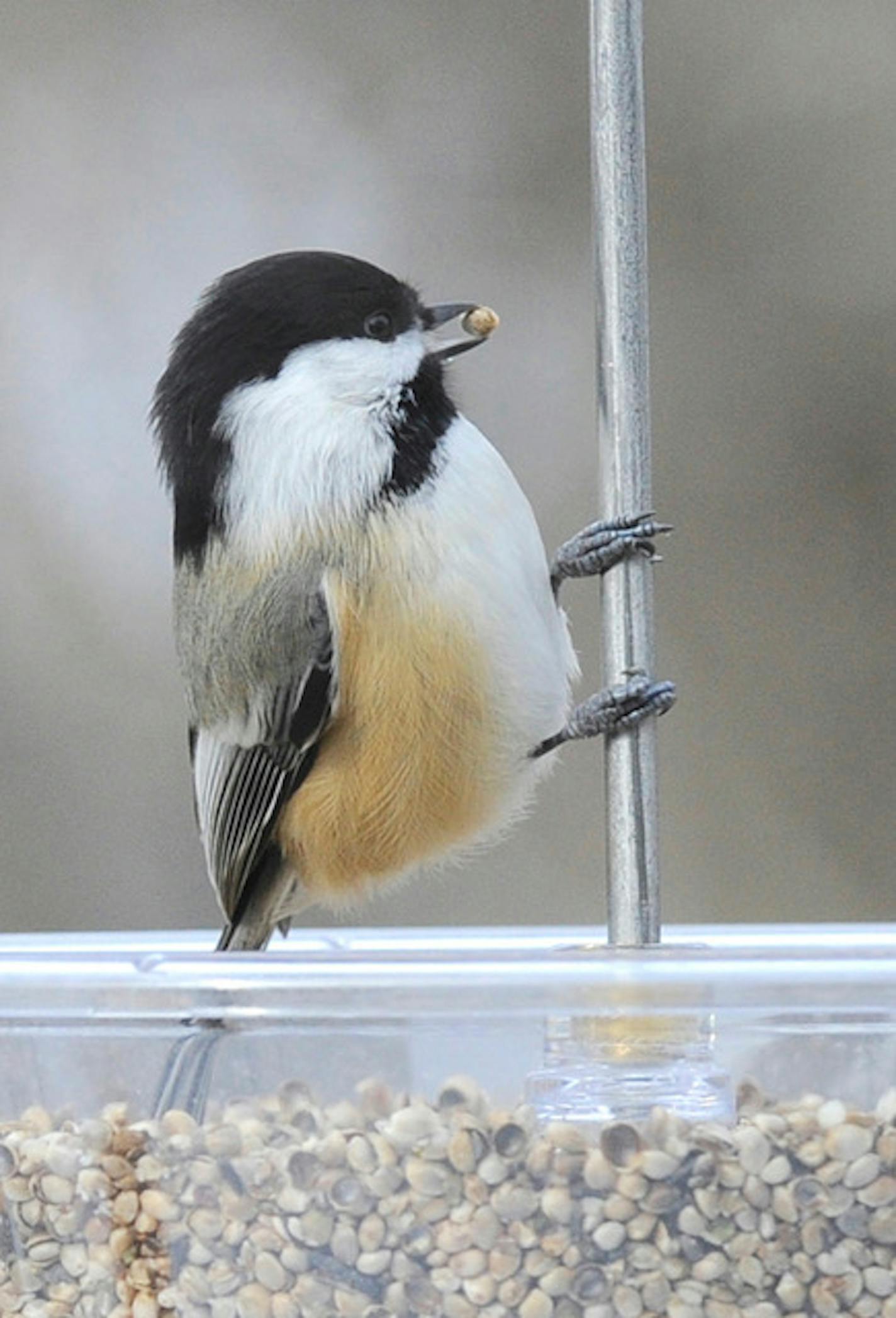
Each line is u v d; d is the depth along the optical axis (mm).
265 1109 2941
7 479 8352
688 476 8367
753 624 8258
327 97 8773
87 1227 3002
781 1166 2842
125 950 3607
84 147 8734
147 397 8414
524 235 8586
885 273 8391
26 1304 3031
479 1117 2883
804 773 8141
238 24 8883
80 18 8891
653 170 8547
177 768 8102
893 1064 2850
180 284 8555
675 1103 2877
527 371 8453
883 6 8516
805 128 8508
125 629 8219
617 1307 2840
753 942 3943
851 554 8273
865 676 8180
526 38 8750
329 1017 2895
